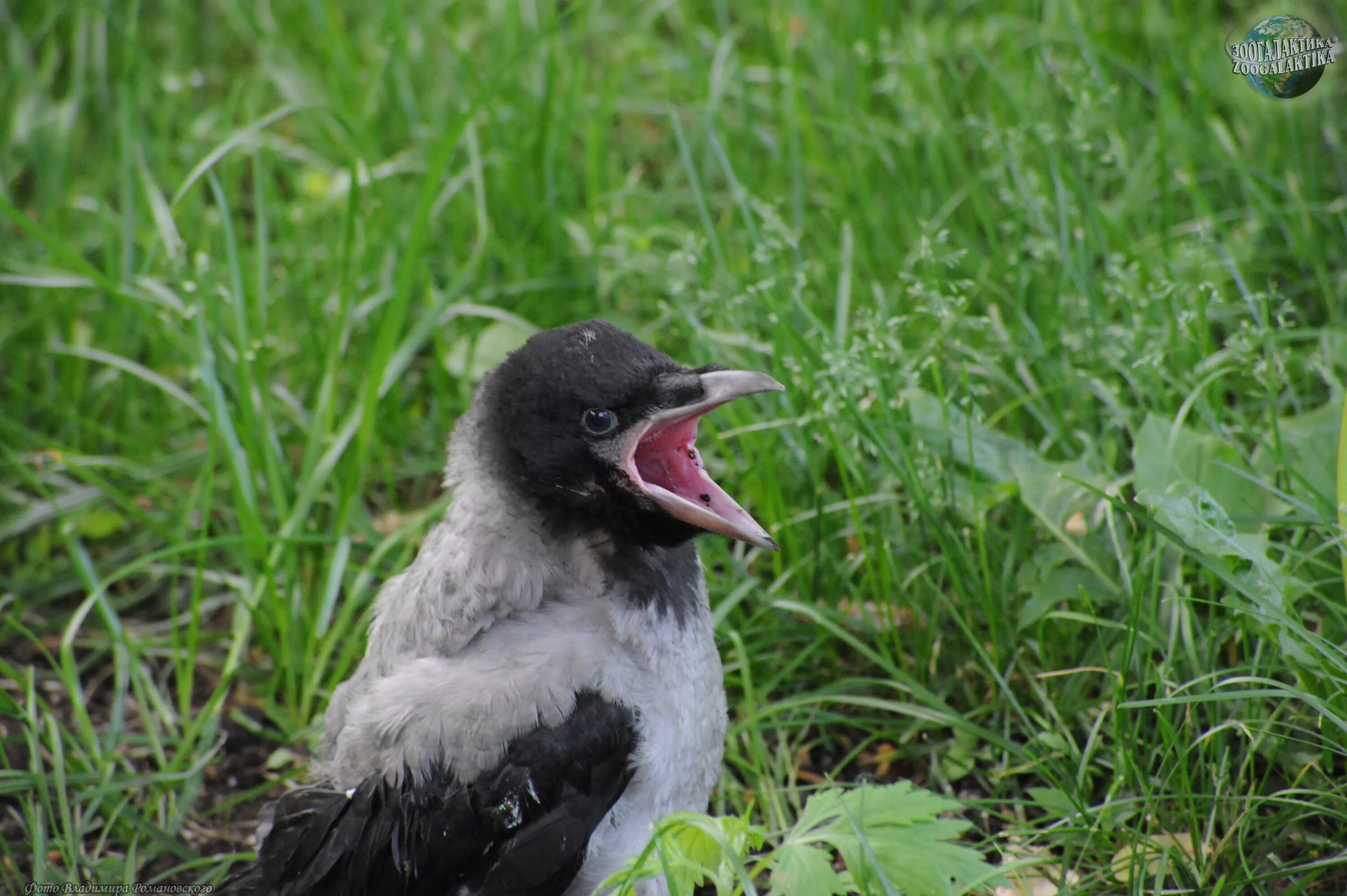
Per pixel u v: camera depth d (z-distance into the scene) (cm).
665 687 595
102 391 986
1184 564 692
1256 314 782
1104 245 885
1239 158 988
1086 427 812
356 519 841
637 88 1166
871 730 743
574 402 584
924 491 732
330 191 1056
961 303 775
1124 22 1138
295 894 595
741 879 471
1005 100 1009
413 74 1173
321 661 775
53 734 712
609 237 1024
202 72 1264
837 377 761
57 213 1075
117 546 922
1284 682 654
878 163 1038
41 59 1268
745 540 593
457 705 575
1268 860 616
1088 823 615
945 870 498
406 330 967
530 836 574
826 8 1192
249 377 837
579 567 596
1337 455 708
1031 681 703
